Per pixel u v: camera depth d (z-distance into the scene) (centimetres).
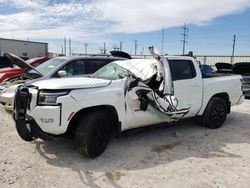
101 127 463
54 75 740
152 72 573
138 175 406
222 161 463
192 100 609
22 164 435
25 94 442
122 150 504
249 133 634
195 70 621
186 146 535
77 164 439
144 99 505
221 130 656
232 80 706
